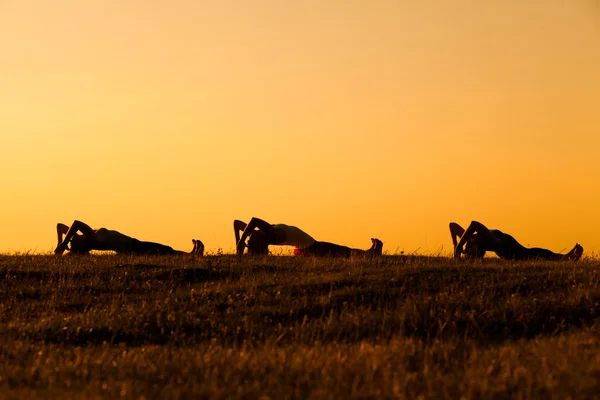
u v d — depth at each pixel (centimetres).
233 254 3966
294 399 1580
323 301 2703
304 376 1741
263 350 2089
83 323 2480
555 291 2770
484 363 1870
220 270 3366
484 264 3262
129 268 3344
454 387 1655
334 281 2936
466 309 2570
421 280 2925
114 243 4019
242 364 1858
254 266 3425
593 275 2925
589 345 2056
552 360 1841
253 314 2591
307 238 3950
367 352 1991
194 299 2827
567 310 2541
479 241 3750
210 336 2414
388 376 1716
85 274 3269
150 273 3272
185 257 3738
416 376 1742
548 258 3791
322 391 1586
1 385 1753
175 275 3262
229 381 1728
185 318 2561
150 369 1864
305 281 2972
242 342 2330
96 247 4003
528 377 1661
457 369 1856
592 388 1566
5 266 3378
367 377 1708
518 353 1969
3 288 3066
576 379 1628
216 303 2766
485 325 2439
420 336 2367
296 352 2033
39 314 2727
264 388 1662
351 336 2356
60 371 1875
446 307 2561
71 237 3997
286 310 2633
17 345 2191
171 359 2002
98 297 2964
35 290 3044
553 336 2306
